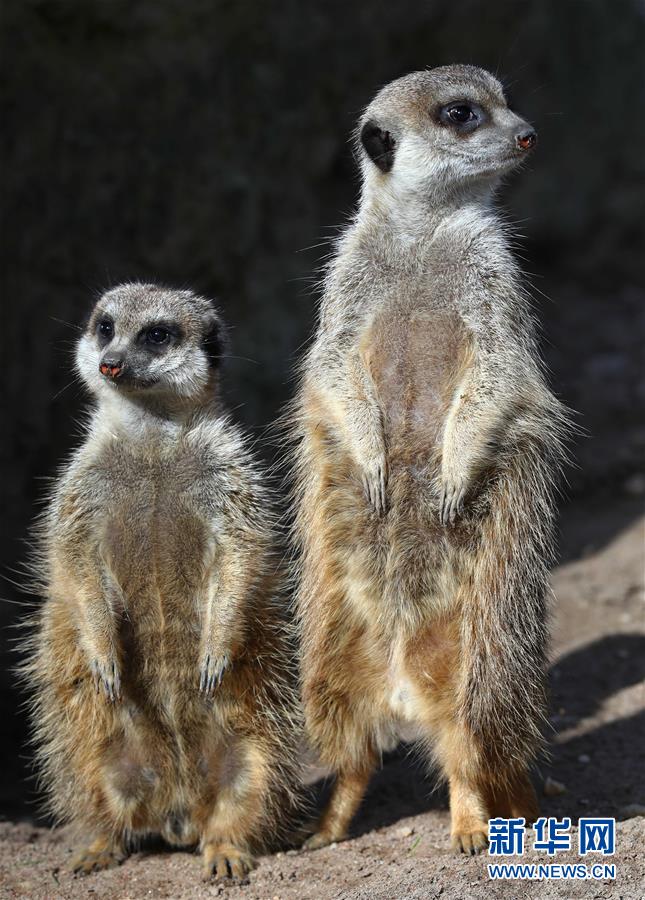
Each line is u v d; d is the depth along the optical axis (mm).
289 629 5090
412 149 4984
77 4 7930
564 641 6820
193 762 4879
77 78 7875
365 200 5160
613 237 12523
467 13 10914
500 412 4730
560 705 6172
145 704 4852
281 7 9148
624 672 6449
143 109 8180
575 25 12102
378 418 4852
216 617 4719
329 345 4996
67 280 7789
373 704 4938
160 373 4895
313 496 5004
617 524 8273
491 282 4859
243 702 4855
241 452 4984
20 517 7473
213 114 8602
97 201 7930
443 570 4773
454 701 4754
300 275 9086
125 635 4859
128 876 4723
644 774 5453
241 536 4832
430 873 4262
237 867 4621
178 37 8422
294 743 5031
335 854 4809
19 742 6559
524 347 4898
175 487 4887
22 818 5723
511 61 11336
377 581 4832
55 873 4777
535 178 12008
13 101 7551
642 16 12961
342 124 9703
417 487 4832
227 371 8438
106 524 4879
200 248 8430
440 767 5168
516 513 4773
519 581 4781
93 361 5055
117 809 4875
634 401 9914
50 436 7656
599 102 12414
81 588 4758
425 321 4887
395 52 10250
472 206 5035
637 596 7305
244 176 8734
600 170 12484
